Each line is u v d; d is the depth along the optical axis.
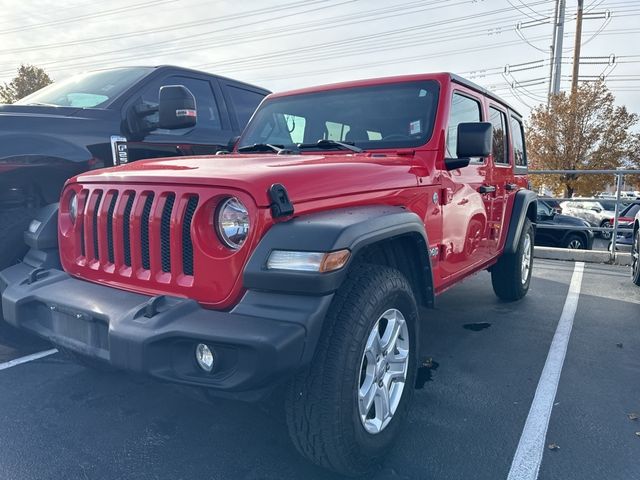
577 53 29.72
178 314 2.17
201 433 2.86
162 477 2.48
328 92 4.00
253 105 6.04
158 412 3.07
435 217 3.34
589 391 3.40
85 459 2.60
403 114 3.59
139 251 2.49
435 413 3.09
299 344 2.02
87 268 2.72
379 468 2.55
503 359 3.94
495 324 4.81
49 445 2.71
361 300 2.29
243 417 3.03
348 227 2.22
